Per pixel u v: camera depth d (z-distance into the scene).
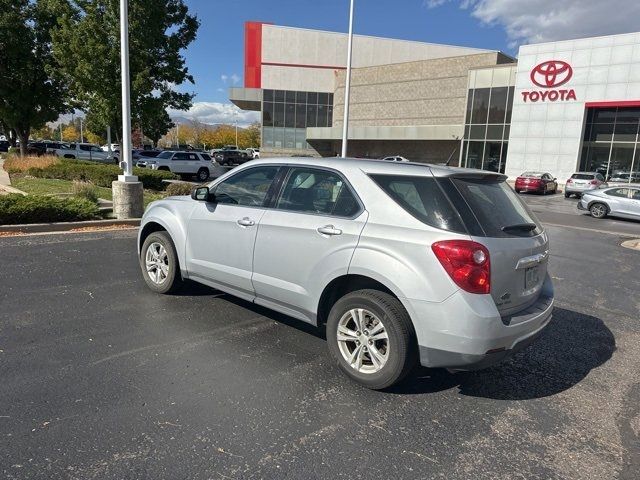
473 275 3.15
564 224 16.20
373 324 3.55
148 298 5.47
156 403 3.28
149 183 18.41
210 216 4.81
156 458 2.71
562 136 34.69
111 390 3.42
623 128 32.59
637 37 31.03
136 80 18.25
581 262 9.09
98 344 4.18
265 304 4.38
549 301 3.86
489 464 2.82
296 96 56.97
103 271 6.52
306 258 3.89
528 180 29.33
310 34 56.97
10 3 25.42
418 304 3.25
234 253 4.54
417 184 3.52
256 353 4.17
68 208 9.75
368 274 3.47
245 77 60.66
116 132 20.02
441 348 3.22
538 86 35.41
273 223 4.15
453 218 3.29
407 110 48.75
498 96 38.81
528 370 4.15
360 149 52.78
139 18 18.20
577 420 3.36
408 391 3.65
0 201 8.95
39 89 27.16
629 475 2.77
